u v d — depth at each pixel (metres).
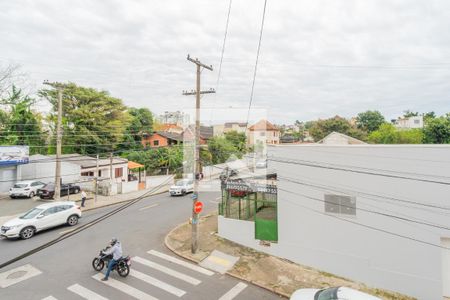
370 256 12.49
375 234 12.41
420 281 11.61
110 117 40.88
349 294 7.62
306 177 13.84
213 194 29.19
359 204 12.70
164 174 40.00
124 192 29.77
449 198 11.20
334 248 13.23
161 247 15.14
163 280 11.76
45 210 16.91
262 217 16.80
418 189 11.65
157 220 19.83
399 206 11.97
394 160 12.02
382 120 62.47
